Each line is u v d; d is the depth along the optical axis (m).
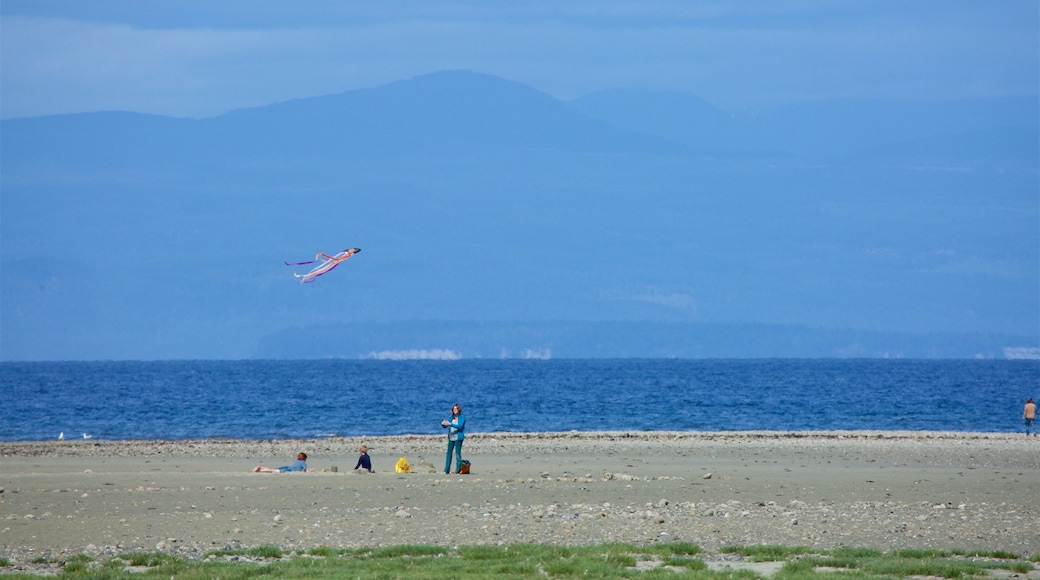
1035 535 95.62
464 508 111.81
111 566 79.38
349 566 77.69
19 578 73.25
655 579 72.19
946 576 75.31
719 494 124.81
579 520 103.19
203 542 92.69
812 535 95.06
